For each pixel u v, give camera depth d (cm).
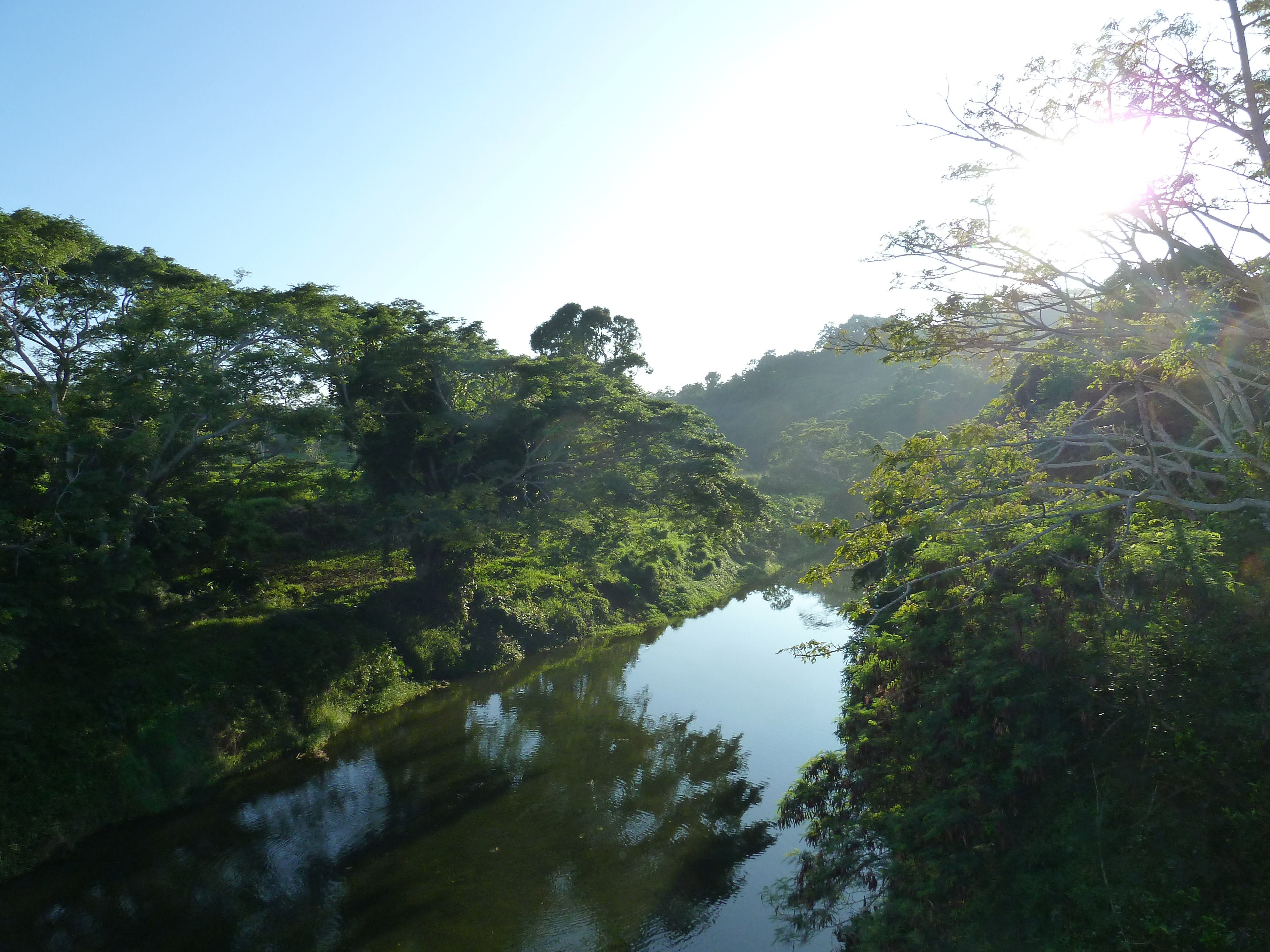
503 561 3969
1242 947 841
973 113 1068
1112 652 1140
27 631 1778
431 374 2789
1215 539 1138
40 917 1419
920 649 1398
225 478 2733
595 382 3084
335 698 2423
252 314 2322
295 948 1334
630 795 1920
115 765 1758
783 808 1547
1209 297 1076
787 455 8312
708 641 3631
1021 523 1196
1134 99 994
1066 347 1190
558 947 1330
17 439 1909
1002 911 1050
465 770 2084
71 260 2291
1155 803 1024
